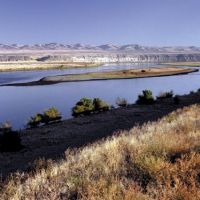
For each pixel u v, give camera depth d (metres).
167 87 84.38
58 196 5.30
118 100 42.06
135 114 30.52
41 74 160.12
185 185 5.01
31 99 62.72
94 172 6.20
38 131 24.61
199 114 15.44
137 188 5.00
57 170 6.64
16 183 6.51
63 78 113.62
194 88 81.12
